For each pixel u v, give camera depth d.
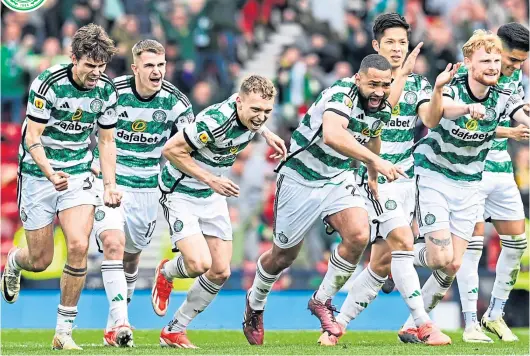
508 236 24.67
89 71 19.59
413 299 21.03
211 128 19.89
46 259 21.78
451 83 22.00
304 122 20.95
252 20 45.25
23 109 39.59
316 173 21.09
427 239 22.34
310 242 35.66
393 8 43.78
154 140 23.27
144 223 23.75
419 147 22.84
